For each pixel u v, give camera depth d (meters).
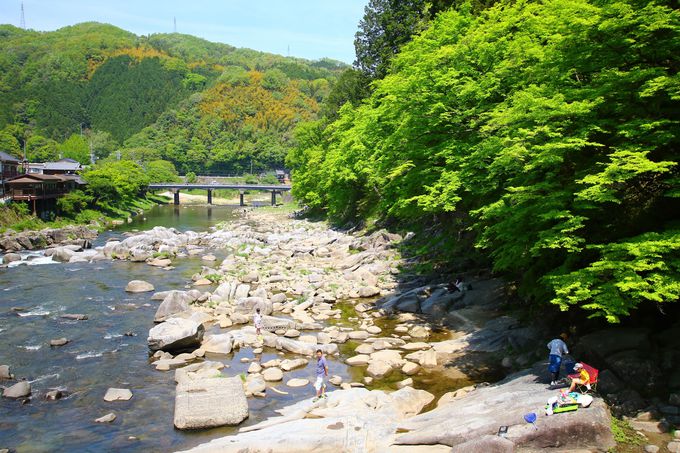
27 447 15.51
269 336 24.91
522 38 20.64
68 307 30.88
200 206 124.44
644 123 14.35
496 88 21.66
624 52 15.65
